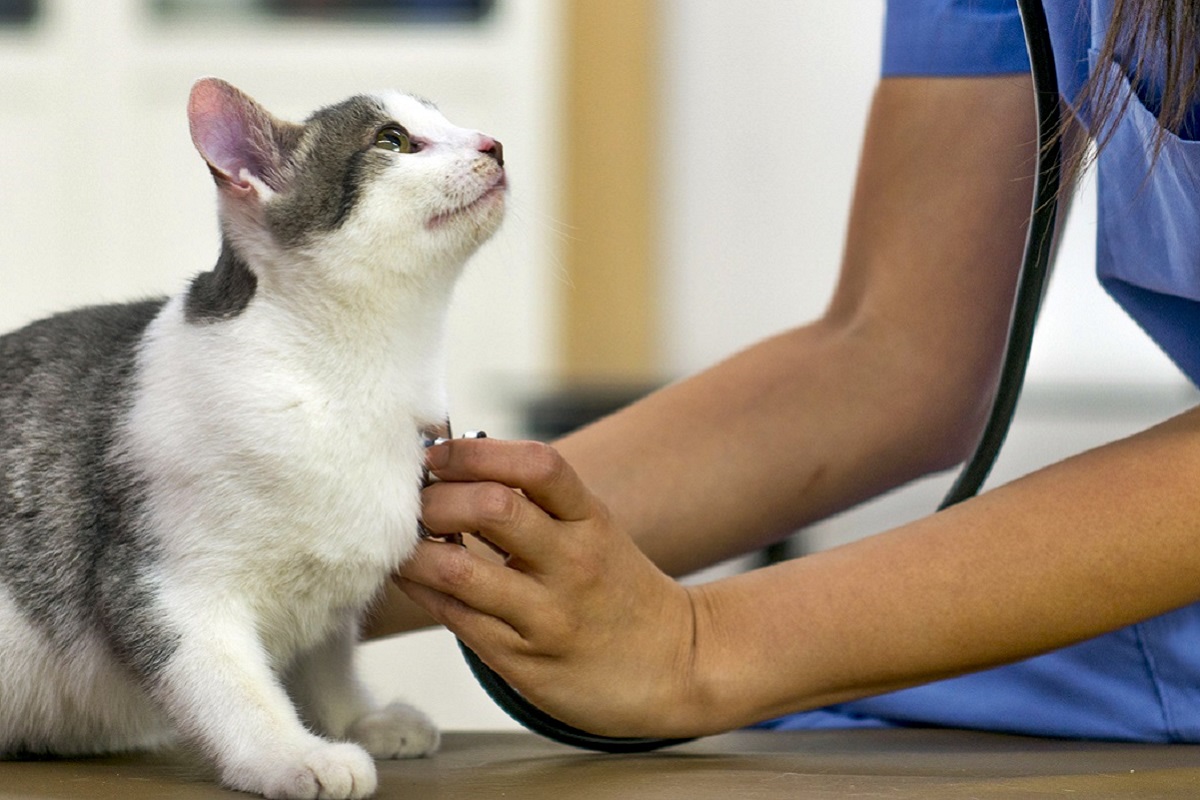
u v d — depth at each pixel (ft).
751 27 12.71
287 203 3.98
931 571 3.42
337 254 3.90
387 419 3.75
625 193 12.99
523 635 3.26
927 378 4.31
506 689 3.51
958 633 3.37
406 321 3.89
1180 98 3.31
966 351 4.29
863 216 4.45
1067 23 3.68
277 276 3.84
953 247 4.26
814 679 3.42
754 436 4.32
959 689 4.24
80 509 3.77
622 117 12.89
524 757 3.68
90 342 4.04
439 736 4.01
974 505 3.53
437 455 3.29
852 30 12.57
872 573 3.47
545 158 13.08
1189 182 3.47
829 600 3.44
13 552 3.81
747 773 3.15
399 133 4.23
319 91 13.33
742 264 13.08
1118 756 3.54
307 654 4.06
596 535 3.24
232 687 3.53
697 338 13.26
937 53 4.24
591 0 12.79
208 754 3.51
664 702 3.37
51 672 3.89
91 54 13.38
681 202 13.08
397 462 3.73
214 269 4.01
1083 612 3.34
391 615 4.22
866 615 3.41
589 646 3.28
